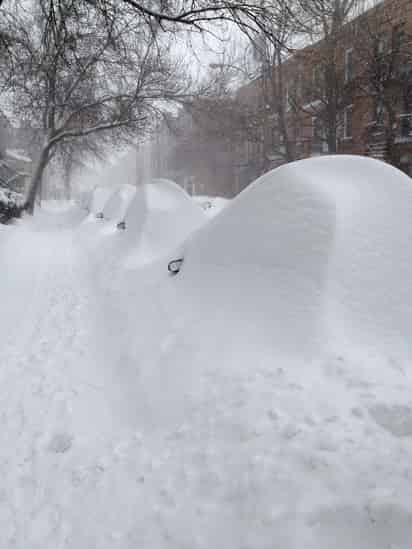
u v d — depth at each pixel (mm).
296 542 1614
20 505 2127
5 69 7781
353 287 2922
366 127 17922
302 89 18031
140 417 2863
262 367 2703
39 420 2893
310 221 3217
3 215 13367
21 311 5363
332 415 2193
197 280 4055
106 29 6387
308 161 3832
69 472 2357
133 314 4555
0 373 3604
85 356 4004
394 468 1813
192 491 2023
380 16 15164
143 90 16609
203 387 2740
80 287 6723
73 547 1869
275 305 3088
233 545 1697
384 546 1531
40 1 5887
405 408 2160
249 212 3797
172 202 7621
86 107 16812
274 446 2082
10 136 29047
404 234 3168
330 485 1802
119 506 2059
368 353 2639
